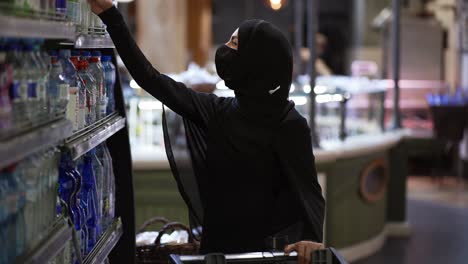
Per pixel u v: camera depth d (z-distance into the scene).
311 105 6.96
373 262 7.48
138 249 3.63
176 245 3.60
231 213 3.05
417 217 9.69
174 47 11.84
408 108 13.25
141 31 11.82
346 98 7.36
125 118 3.53
